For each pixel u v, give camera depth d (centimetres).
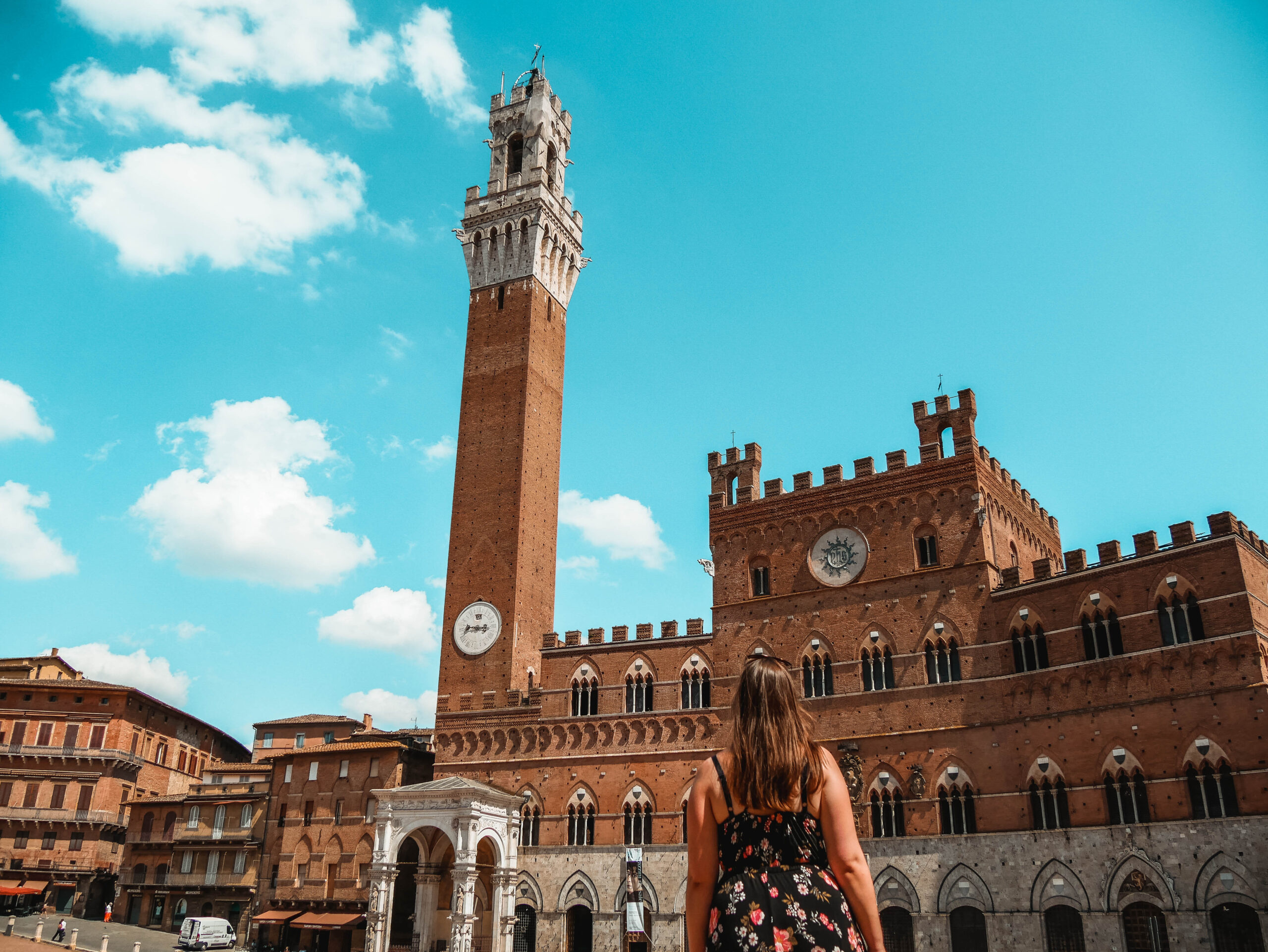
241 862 10769
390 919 8394
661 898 8369
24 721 11975
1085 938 6462
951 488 8175
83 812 11688
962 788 7362
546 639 9869
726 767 797
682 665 9106
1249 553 6600
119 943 9512
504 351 11244
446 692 10038
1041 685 7194
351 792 10406
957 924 7044
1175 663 6575
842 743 7956
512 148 12338
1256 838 5934
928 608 7975
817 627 8475
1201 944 5984
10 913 10994
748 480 9338
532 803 9225
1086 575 7169
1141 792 6512
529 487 10662
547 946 8675
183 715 13475
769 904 717
